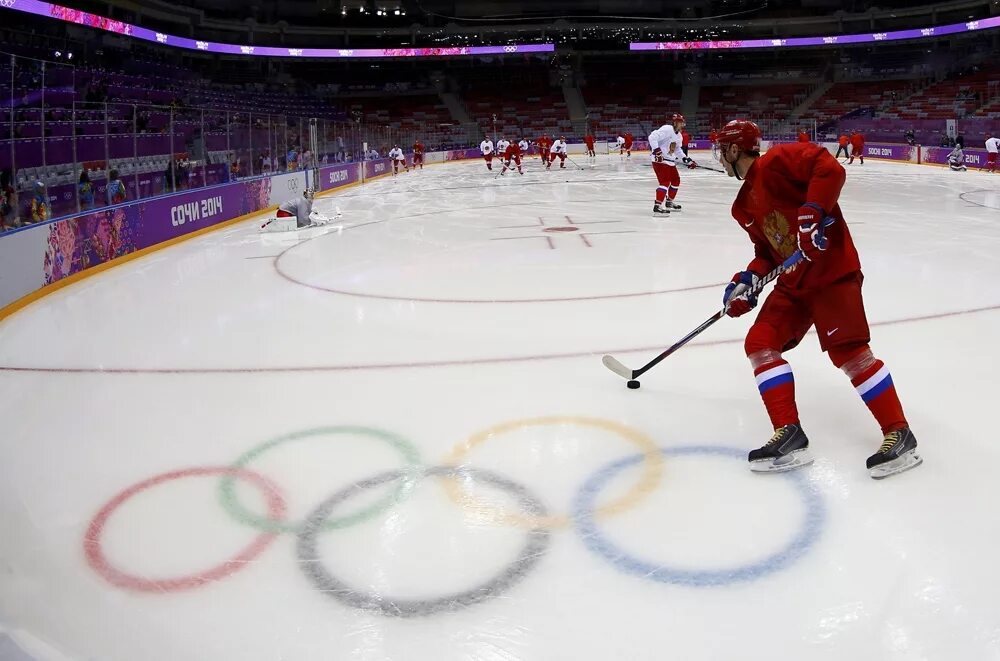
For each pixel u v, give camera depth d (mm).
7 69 7367
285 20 43094
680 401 3793
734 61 46844
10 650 1788
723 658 1952
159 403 4027
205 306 6441
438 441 3396
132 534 2668
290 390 4156
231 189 13156
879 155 30234
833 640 1998
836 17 43188
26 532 2701
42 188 7676
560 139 27547
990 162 22156
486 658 1986
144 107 10805
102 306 6613
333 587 2318
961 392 3797
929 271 7020
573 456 3193
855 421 3465
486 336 5145
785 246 3043
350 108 43781
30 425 3773
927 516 2600
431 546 2533
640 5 44219
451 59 46281
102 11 31953
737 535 2529
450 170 30000
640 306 5922
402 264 8273
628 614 2141
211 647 2061
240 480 3070
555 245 9383
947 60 42875
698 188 18172
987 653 1927
